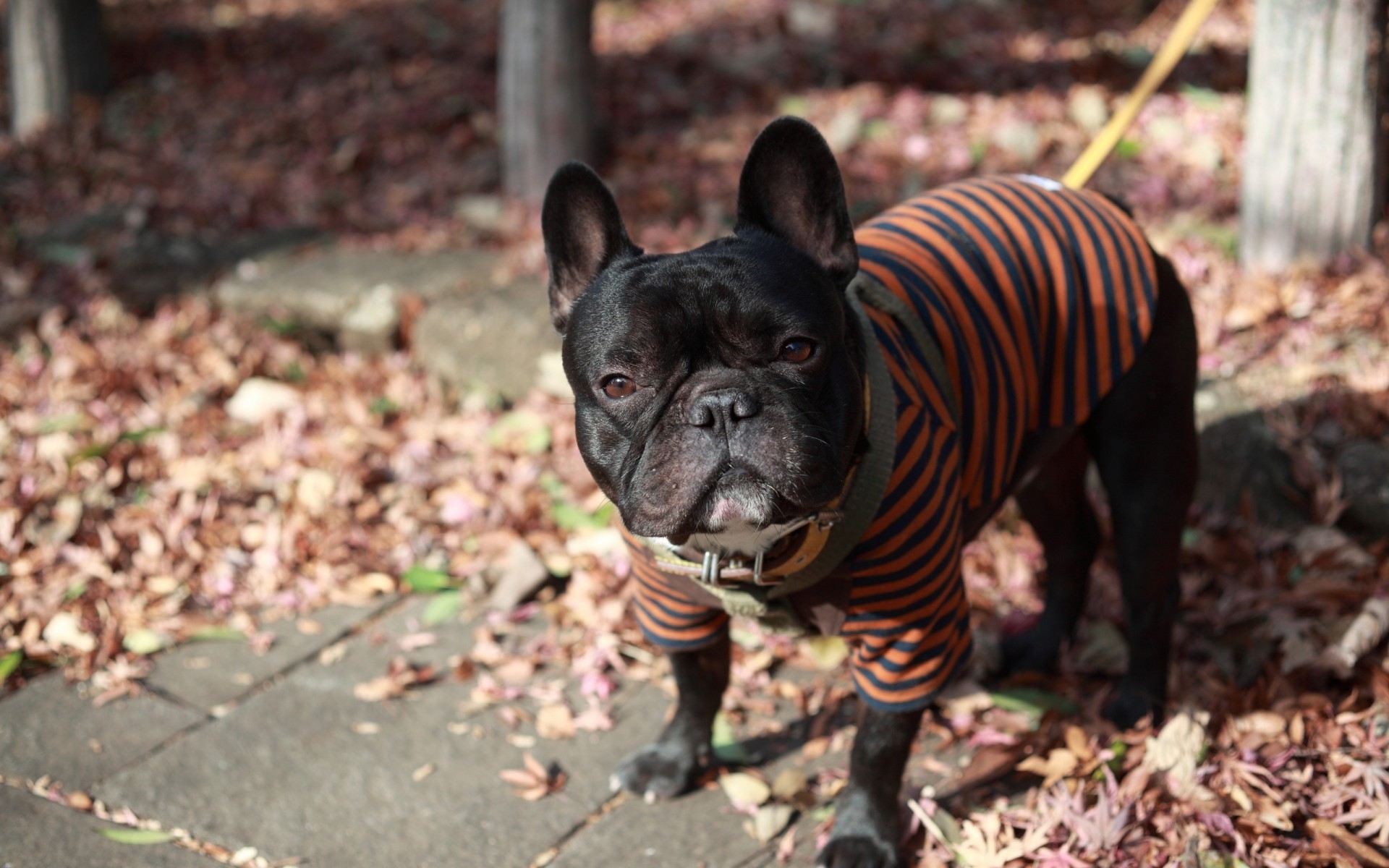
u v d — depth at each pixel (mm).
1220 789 1268
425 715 1432
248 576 1622
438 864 1272
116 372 1942
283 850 1287
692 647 1229
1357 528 1557
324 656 1510
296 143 2812
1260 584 1496
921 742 1371
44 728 1416
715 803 1323
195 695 1460
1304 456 1590
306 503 1703
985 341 1201
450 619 1563
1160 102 2535
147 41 3373
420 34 3336
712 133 2658
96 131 2902
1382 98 1837
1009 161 2418
